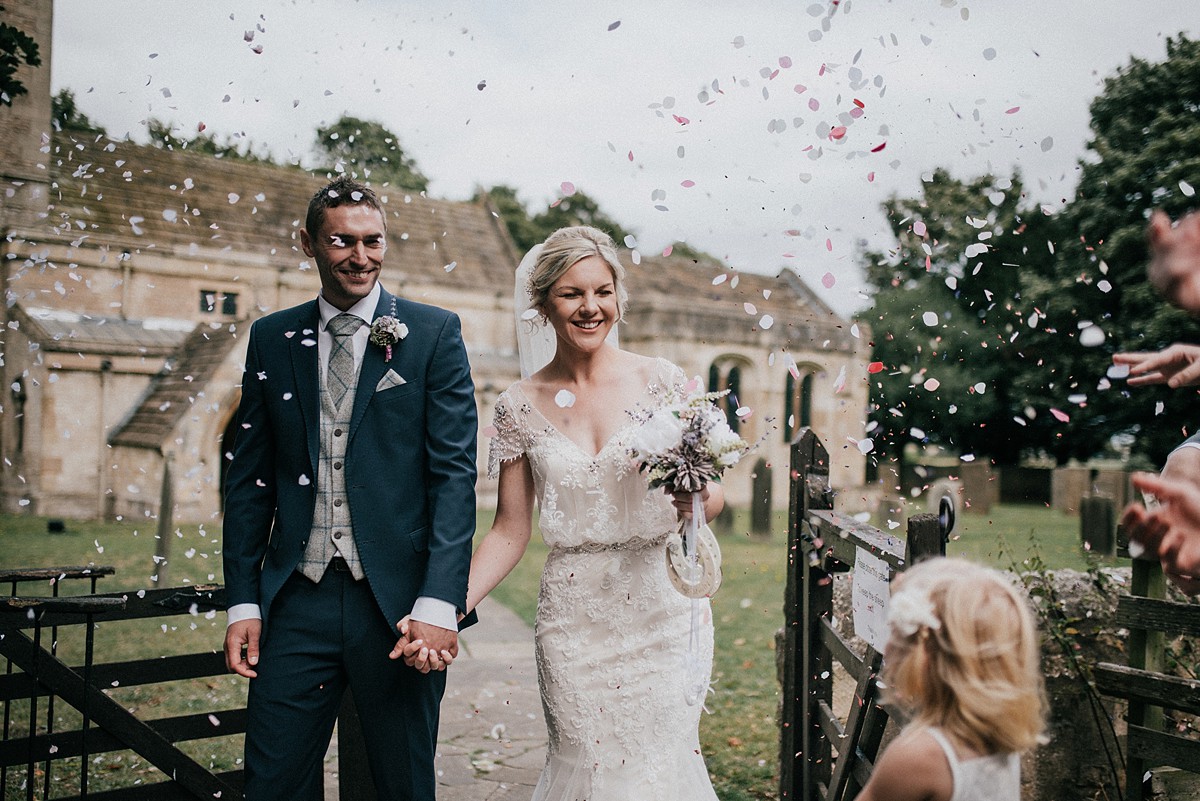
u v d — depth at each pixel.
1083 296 19.64
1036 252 21.33
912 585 1.73
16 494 20.83
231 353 20.38
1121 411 20.56
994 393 21.67
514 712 5.56
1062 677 3.62
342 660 2.65
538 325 3.36
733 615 8.70
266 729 2.57
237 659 2.62
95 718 3.05
